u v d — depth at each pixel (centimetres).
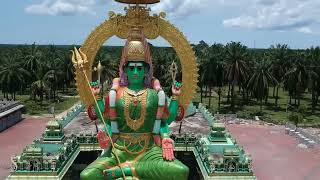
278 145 5450
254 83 7338
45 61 8775
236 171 3192
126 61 2247
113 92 2217
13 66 7731
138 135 2230
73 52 2317
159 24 2330
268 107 8206
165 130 2284
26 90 9806
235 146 3694
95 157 4144
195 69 2353
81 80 2298
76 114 5209
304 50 8694
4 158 4634
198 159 3594
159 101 2223
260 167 4497
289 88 7894
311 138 5594
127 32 2333
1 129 5975
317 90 7681
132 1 2300
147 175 2186
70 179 3944
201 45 10900
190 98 2372
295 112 7606
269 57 8762
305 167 4522
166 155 2161
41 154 3150
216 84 7762
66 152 3466
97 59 7306
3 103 6594
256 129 6397
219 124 3741
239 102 8681
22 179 3097
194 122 4828
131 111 2198
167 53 8925
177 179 2123
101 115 2220
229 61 7275
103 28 2327
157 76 7544
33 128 6216
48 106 8006
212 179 3158
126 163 2220
